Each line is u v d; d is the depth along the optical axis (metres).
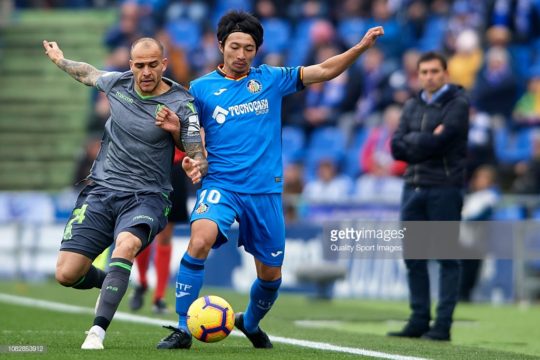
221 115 24.70
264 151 24.73
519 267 49.75
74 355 22.38
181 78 67.25
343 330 34.25
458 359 25.19
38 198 56.97
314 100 68.69
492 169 55.12
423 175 31.52
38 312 37.62
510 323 39.62
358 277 49.88
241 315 25.80
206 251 24.09
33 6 89.56
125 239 23.72
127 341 26.88
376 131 60.88
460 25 68.69
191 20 80.88
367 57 68.25
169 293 47.34
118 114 24.75
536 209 50.31
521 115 63.53
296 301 48.06
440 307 31.47
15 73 82.94
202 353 23.53
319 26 72.69
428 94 31.83
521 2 68.94
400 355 25.56
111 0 89.12
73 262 24.28
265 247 24.92
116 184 24.56
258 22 24.83
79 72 25.69
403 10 73.81
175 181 36.94
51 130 79.75
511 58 64.25
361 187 59.28
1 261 55.66
